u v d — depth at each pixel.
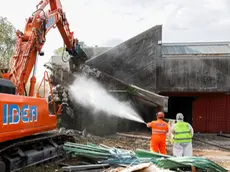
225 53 17.45
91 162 7.51
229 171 7.76
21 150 6.57
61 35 9.87
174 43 20.84
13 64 6.97
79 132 12.68
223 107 19.66
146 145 11.84
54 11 8.68
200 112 19.84
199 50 19.52
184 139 7.84
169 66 17.33
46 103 7.32
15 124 5.69
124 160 6.79
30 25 7.47
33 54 7.32
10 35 19.12
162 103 13.25
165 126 8.12
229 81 17.30
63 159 8.06
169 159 6.26
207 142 14.41
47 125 7.29
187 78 17.34
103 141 12.25
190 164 6.16
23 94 6.93
